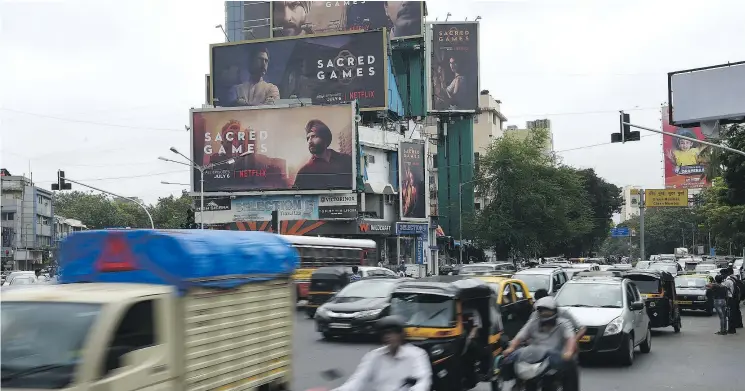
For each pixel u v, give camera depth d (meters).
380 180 55.81
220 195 53.62
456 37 66.06
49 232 88.75
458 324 9.66
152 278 6.30
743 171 28.81
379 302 18.16
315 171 52.03
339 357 15.20
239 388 7.02
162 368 5.86
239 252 7.11
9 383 5.16
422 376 5.90
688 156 76.88
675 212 117.94
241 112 53.56
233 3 70.00
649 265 39.31
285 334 8.00
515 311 13.61
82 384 5.11
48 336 5.34
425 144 59.59
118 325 5.47
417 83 63.53
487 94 92.56
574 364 7.59
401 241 57.25
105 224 103.88
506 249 60.78
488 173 61.38
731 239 52.69
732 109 24.17
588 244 87.56
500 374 7.92
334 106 52.03
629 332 14.13
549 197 60.19
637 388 11.70
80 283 6.44
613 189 87.44
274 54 57.62
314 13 62.91
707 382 12.29
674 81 25.30
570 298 15.31
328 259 32.06
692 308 27.34
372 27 62.62
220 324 6.73
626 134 24.94
